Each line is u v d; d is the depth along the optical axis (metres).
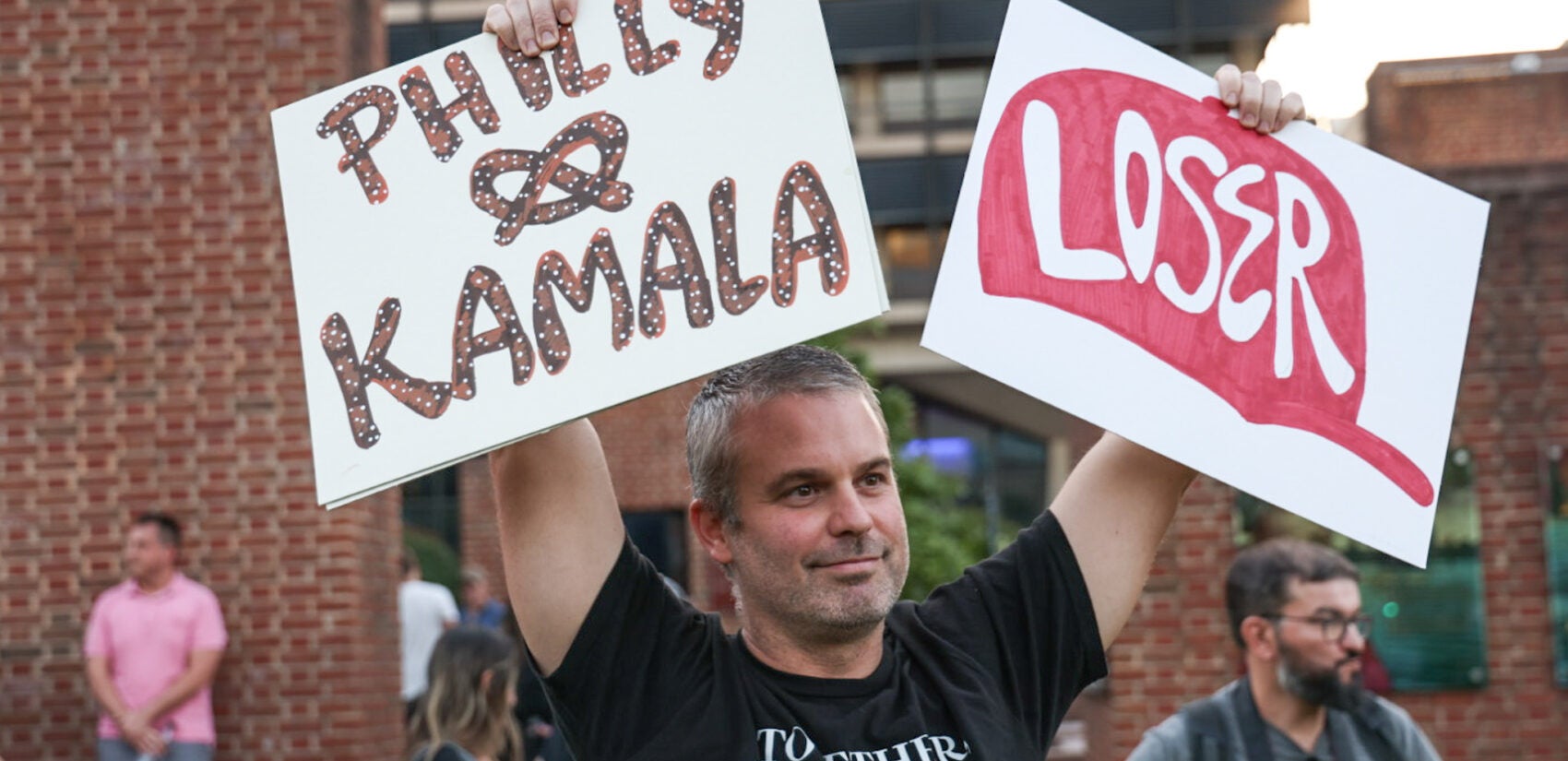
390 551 6.80
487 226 1.86
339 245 1.88
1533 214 6.40
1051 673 2.04
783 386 1.88
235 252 6.25
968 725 1.88
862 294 1.75
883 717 1.87
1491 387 6.36
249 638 6.13
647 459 14.85
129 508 6.21
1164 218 1.99
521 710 5.93
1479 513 6.30
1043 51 2.01
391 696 6.71
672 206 1.82
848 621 1.83
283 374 6.22
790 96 1.83
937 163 21.91
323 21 6.29
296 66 6.27
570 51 1.89
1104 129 2.00
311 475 6.19
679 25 1.88
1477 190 6.43
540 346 1.80
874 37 21.88
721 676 1.90
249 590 6.16
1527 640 6.21
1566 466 6.26
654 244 1.81
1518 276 6.39
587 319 1.80
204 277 6.25
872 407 1.91
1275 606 3.05
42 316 6.27
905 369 20.91
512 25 1.90
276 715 6.10
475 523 14.97
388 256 1.87
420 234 1.87
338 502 1.80
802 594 1.83
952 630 2.02
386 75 1.92
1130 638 6.12
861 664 1.92
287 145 1.91
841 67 22.05
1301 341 2.00
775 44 1.85
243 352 6.23
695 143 1.84
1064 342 1.90
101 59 6.30
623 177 1.84
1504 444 6.32
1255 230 2.03
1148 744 3.14
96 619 5.93
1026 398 20.69
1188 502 6.17
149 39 6.30
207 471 6.21
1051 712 2.03
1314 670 3.02
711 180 1.82
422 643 7.88
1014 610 2.06
